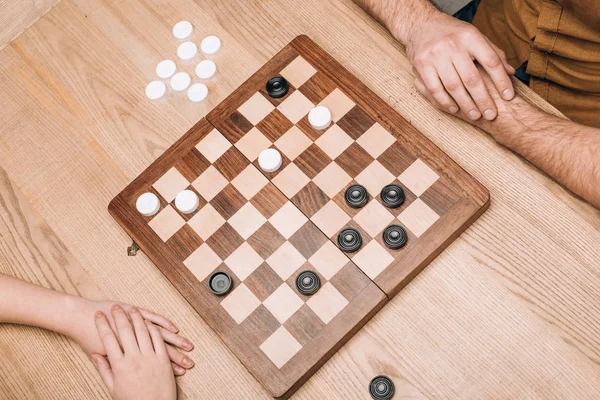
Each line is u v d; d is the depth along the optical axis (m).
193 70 1.66
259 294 1.41
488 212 1.44
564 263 1.38
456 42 1.51
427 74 1.51
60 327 1.47
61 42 1.74
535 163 1.45
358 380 1.36
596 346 1.33
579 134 1.42
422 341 1.37
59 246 1.55
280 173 1.50
